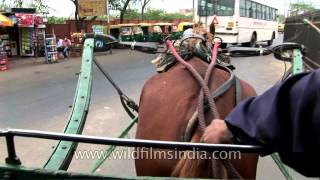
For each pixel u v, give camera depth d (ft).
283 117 5.40
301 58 15.24
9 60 83.41
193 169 8.39
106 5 103.81
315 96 5.12
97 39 16.26
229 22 91.04
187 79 11.03
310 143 5.17
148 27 105.91
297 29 69.87
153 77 12.47
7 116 33.50
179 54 12.77
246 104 5.99
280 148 5.46
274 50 15.96
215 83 10.77
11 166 7.25
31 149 24.48
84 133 27.76
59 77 57.06
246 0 97.55
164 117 10.32
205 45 13.26
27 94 43.42
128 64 70.69
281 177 20.85
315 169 5.34
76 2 112.16
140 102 12.33
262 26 113.91
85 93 14.28
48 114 33.81
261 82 49.80
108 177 7.26
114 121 30.68
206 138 6.82
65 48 87.61
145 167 10.68
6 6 112.37
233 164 9.27
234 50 16.19
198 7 89.04
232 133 6.15
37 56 88.28
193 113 9.70
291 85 5.42
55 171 7.28
